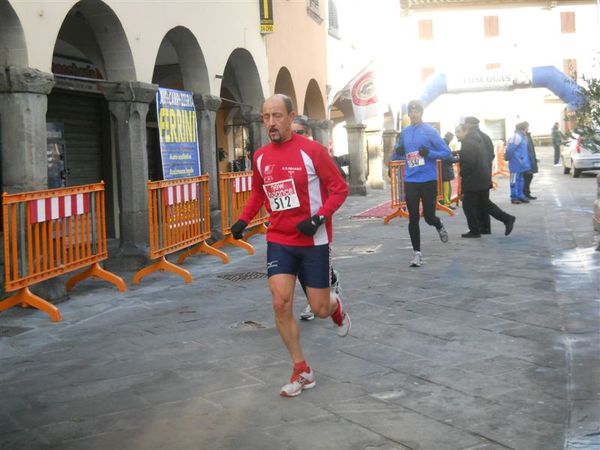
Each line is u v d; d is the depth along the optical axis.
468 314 5.96
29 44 7.21
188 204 9.16
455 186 21.25
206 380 4.56
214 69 11.97
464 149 10.45
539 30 47.66
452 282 7.30
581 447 3.33
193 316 6.42
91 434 3.76
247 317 6.27
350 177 21.48
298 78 16.98
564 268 7.75
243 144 22.28
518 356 4.79
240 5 13.23
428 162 8.28
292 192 4.20
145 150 9.57
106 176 13.70
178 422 3.87
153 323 6.22
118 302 7.21
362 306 6.40
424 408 3.93
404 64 25.92
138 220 9.41
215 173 11.91
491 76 25.64
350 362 4.80
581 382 4.20
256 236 12.44
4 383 4.72
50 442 3.68
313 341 5.34
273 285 4.21
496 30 47.81
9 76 7.03
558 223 11.88
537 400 3.98
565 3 47.31
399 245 10.26
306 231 4.09
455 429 3.63
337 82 20.64
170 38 11.29
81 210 7.38
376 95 19.58
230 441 3.58
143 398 4.28
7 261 6.24
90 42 10.96
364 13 23.28
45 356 5.34
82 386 4.56
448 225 12.57
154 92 9.60
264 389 4.34
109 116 13.63
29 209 6.50
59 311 6.84
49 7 7.55
